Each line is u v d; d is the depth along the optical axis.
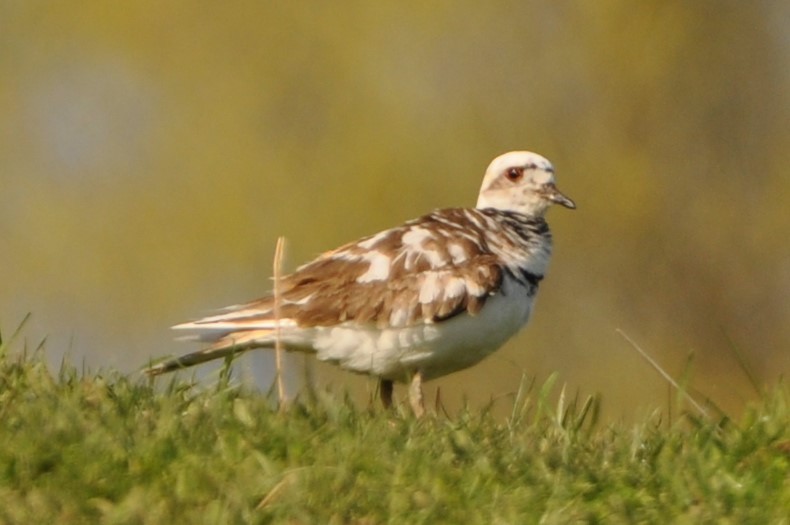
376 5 22.97
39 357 9.27
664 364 24.30
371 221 22.97
